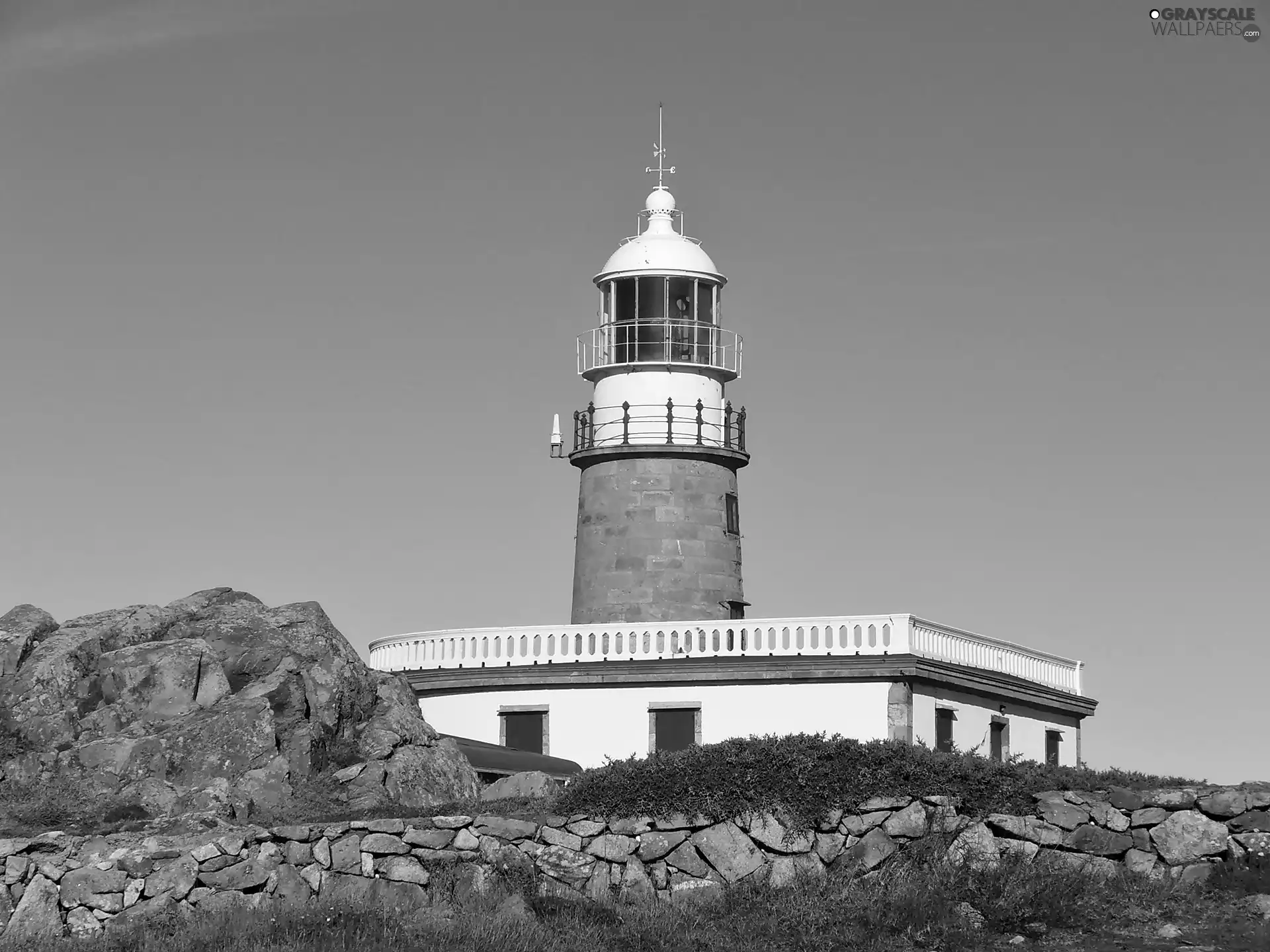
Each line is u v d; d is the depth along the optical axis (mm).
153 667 49562
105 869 39656
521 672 64250
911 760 40562
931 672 61625
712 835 40406
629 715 63125
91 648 50344
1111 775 41625
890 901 37188
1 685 49000
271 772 46844
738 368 71750
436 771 50125
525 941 35531
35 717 48156
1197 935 35656
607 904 38969
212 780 46312
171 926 38062
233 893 39594
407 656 67125
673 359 70375
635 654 63594
